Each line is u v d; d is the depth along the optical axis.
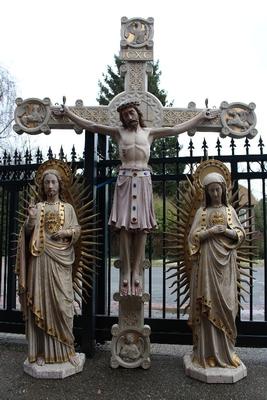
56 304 3.51
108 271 4.62
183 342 4.27
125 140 3.81
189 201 3.88
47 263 3.53
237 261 3.85
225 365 3.45
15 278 4.78
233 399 3.11
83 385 3.36
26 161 4.77
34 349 3.57
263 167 4.27
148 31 4.18
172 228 3.93
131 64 4.18
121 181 3.75
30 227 3.58
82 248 3.97
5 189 5.04
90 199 4.20
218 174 3.65
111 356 3.79
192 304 3.54
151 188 3.78
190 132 4.10
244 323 4.19
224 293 3.42
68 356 3.62
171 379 3.48
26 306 3.57
